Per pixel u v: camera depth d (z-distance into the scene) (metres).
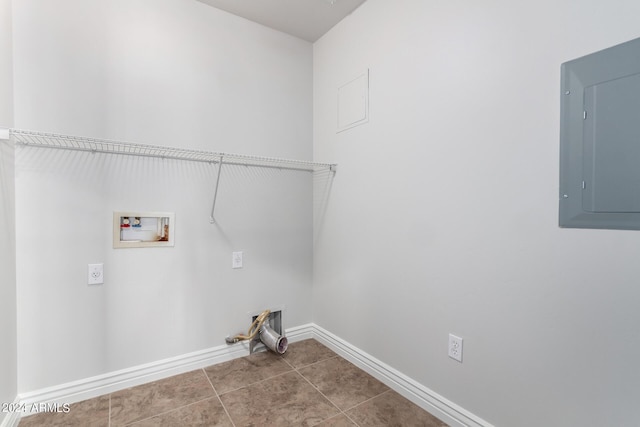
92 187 1.71
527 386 1.24
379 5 1.90
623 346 1.00
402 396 1.74
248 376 1.94
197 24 2.02
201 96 2.04
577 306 1.10
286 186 2.41
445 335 1.54
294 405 1.65
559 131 1.13
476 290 1.41
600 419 1.05
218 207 2.11
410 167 1.71
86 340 1.70
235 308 2.19
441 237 1.56
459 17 1.46
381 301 1.91
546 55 1.16
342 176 2.22
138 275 1.85
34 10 1.57
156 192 1.89
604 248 1.03
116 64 1.77
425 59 1.62
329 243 2.36
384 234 1.89
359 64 2.06
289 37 2.41
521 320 1.25
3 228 1.38
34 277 1.57
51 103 1.60
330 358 2.19
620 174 0.99
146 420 1.53
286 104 2.40
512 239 1.28
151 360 1.89
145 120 1.85
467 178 1.44
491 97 1.34
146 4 1.86
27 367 1.56
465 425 1.44
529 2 1.21
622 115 0.98
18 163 1.53
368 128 2.00
